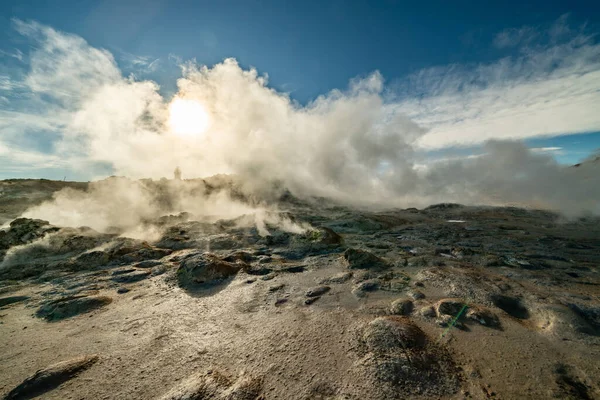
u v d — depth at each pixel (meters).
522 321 3.95
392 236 10.39
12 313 4.99
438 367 2.99
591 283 5.12
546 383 2.72
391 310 4.32
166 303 5.16
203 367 3.29
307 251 8.38
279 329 4.02
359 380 2.87
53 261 7.86
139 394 2.90
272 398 2.73
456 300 4.35
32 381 3.06
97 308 5.01
